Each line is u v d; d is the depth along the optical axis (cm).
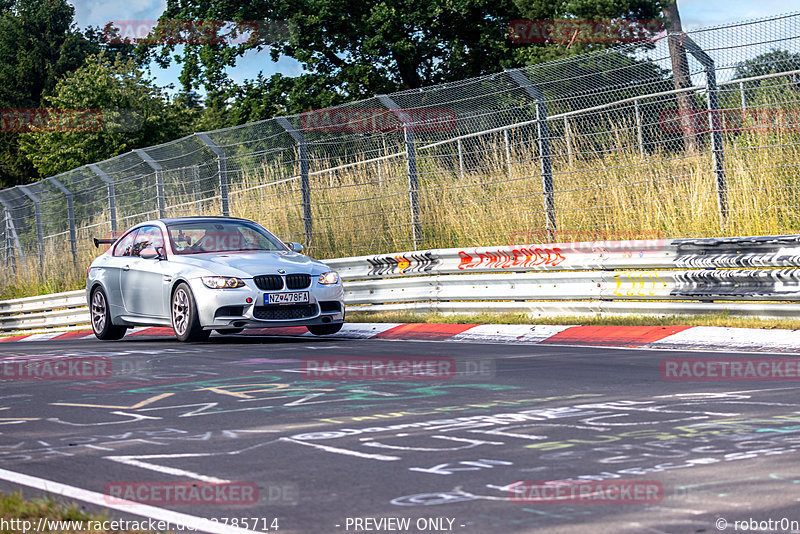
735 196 1220
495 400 698
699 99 1247
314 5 3512
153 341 1334
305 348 1119
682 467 480
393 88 3506
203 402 740
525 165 1449
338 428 614
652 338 1053
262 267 1214
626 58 1287
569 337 1125
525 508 418
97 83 4088
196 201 1905
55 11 6400
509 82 1407
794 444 523
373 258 1530
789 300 1055
